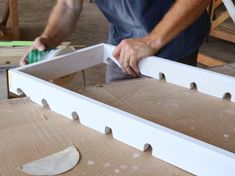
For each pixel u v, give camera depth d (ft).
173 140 2.42
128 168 2.42
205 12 4.66
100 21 13.56
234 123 2.99
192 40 4.61
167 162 2.49
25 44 5.75
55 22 4.68
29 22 13.17
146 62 3.84
